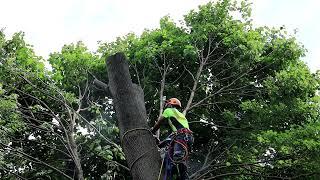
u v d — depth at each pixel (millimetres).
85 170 13922
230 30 13375
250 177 10992
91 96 14305
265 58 13203
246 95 13023
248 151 11016
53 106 13156
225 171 11492
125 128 6234
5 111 10250
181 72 14039
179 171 6379
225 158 11781
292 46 12961
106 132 12641
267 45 13742
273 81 12055
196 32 13398
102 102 14469
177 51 13422
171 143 6438
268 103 12766
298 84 11961
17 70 11258
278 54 13055
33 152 13055
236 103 12836
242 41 13141
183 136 6445
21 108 11555
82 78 13328
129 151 6105
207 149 13656
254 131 11609
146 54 13195
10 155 11234
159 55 13617
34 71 12422
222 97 13531
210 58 13875
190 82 13914
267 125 11734
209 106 13781
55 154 13375
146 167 5922
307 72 12500
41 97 12625
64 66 13594
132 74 14125
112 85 6590
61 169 13055
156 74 13930
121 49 13727
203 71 13797
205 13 13727
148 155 6023
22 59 12414
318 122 10195
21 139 12008
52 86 11523
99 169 13930
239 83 13312
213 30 13297
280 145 9805
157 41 14172
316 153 9508
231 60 13523
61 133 13359
